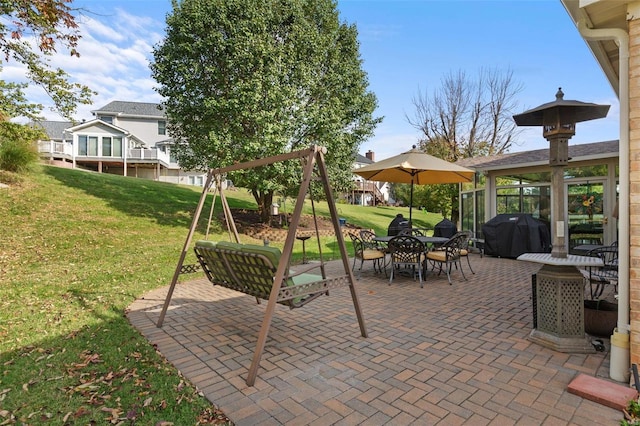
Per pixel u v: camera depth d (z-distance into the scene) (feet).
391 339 11.63
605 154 26.86
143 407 7.52
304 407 7.59
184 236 35.22
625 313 8.71
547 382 8.59
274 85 33.81
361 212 75.82
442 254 21.33
